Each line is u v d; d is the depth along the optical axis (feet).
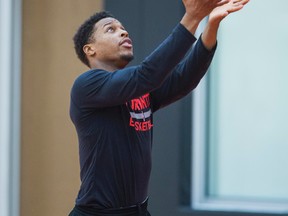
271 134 45.75
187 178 46.03
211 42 26.48
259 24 45.70
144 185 26.78
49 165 47.78
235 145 46.26
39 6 47.65
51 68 47.65
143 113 26.91
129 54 27.14
